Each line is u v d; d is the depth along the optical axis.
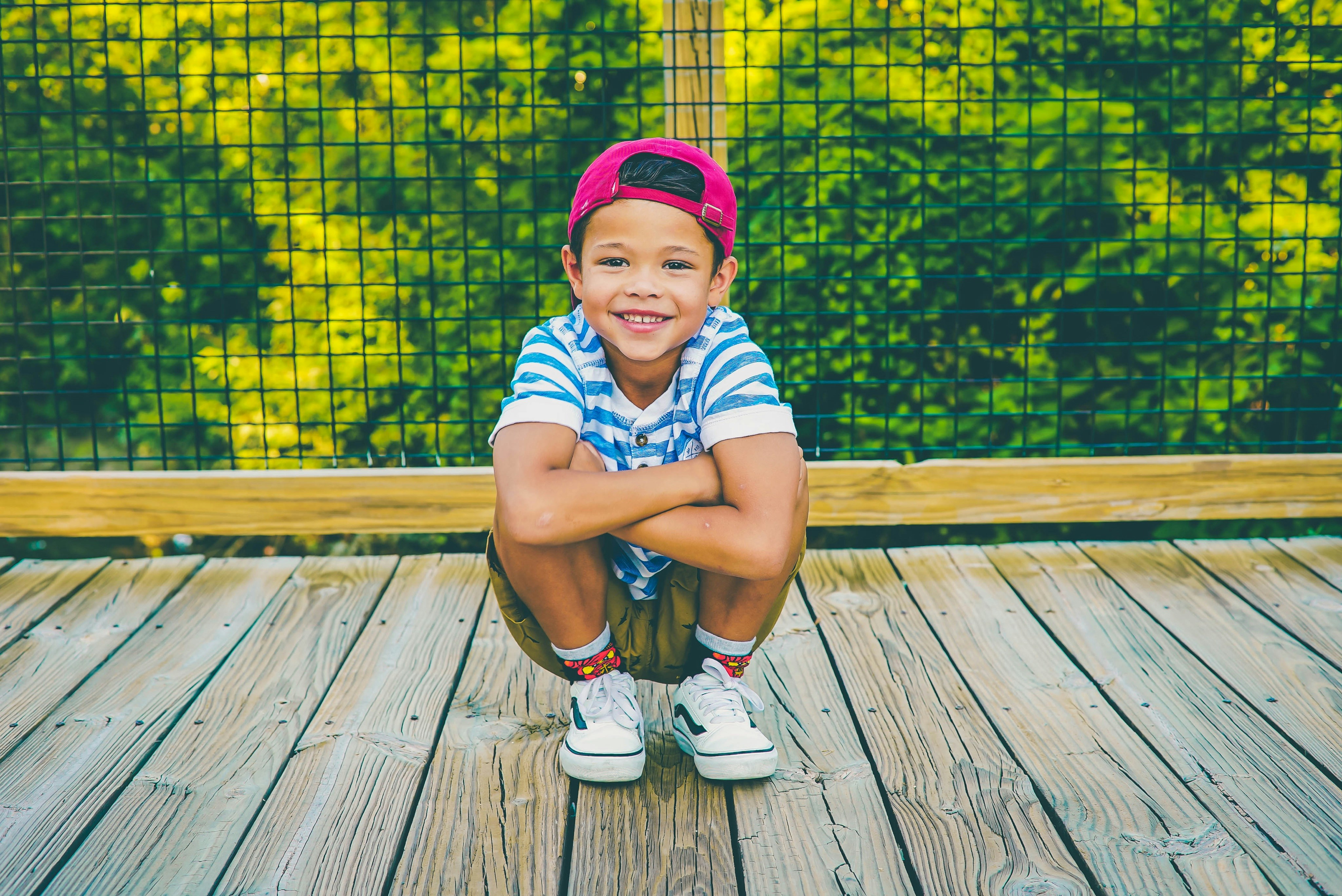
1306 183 2.95
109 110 2.56
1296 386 3.01
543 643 1.68
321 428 3.35
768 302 3.30
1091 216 3.28
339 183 3.27
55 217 2.59
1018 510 2.67
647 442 1.58
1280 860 1.43
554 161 3.27
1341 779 1.63
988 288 3.32
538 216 3.27
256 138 3.25
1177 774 1.65
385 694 1.96
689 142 2.51
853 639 2.20
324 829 1.52
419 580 2.55
